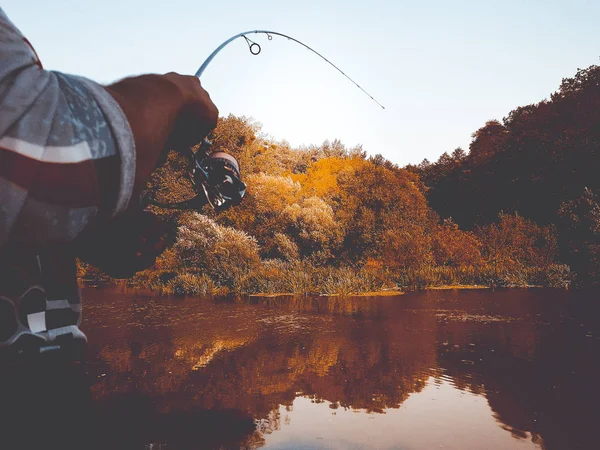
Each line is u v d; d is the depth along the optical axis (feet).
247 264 46.32
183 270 45.83
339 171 73.56
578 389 12.49
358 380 13.41
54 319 1.73
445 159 156.76
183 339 18.86
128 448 8.44
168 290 39.88
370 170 68.69
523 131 99.71
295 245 57.88
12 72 1.26
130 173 1.39
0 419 1.60
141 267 2.08
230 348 17.29
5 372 1.60
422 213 67.51
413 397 11.92
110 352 16.47
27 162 1.21
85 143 1.30
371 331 20.72
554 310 27.32
